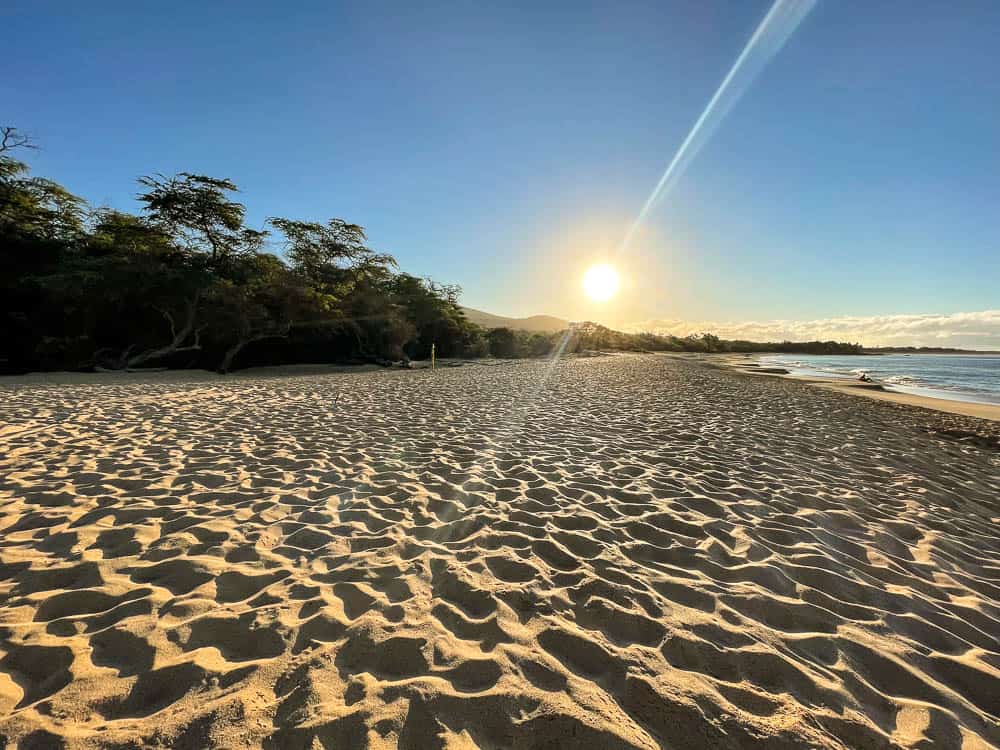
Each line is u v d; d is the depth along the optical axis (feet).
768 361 205.16
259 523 11.79
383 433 23.17
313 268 103.50
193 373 69.00
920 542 12.42
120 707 5.82
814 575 10.02
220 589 8.67
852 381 86.12
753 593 9.11
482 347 162.81
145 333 72.59
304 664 6.62
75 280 59.57
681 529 12.25
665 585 9.27
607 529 12.07
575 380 59.11
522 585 8.98
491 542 11.10
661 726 5.75
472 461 18.37
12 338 61.62
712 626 7.93
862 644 7.75
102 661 6.63
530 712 5.86
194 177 67.87
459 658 6.83
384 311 109.19
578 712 5.85
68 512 12.03
